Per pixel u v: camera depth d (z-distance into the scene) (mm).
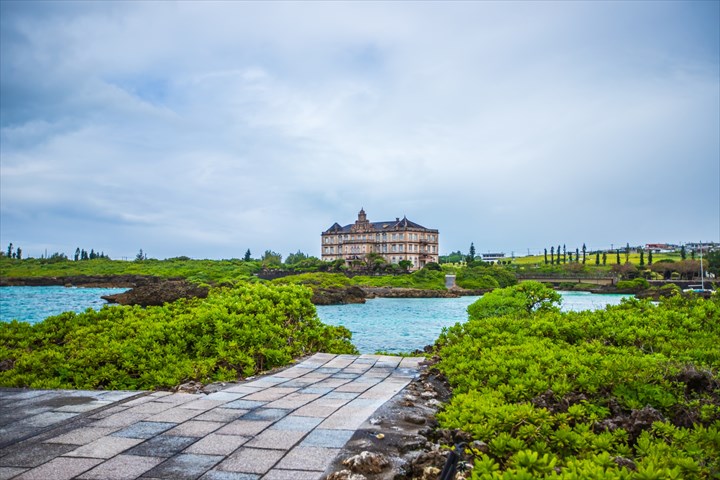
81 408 7449
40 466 5195
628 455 5273
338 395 8445
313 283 100812
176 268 157875
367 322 49125
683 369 7332
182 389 8852
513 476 3770
